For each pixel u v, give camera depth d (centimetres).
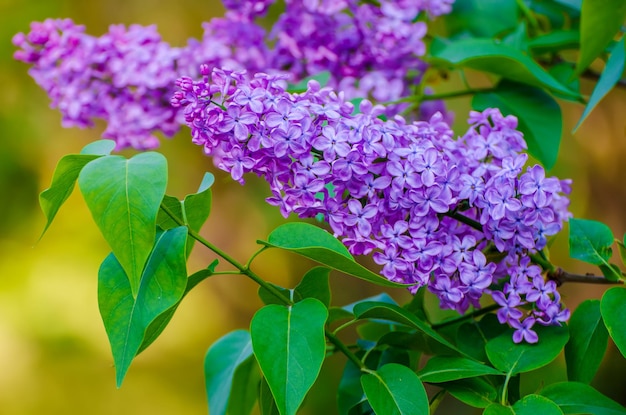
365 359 87
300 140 78
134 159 78
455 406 186
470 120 85
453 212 82
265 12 103
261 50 102
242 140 78
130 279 75
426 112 104
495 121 85
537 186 81
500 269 83
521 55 94
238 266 80
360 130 79
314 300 79
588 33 92
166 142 204
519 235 82
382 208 80
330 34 100
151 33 101
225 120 78
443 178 80
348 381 87
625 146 183
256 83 80
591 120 185
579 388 81
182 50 101
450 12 104
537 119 95
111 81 102
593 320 84
